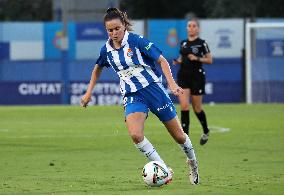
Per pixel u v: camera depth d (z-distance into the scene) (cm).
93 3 10744
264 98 9975
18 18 14400
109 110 8475
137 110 2831
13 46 9800
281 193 2812
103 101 9788
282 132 5678
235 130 5869
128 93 2873
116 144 4884
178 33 9869
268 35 9956
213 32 9981
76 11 10706
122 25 2819
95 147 4697
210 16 14338
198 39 4894
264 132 5678
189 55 4794
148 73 2859
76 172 3491
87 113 8006
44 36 9819
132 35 2842
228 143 4894
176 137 2919
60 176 3347
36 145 4819
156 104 2859
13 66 9800
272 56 9938
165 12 15388
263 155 4184
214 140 5106
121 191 2864
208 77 9938
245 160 3938
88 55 9850
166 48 9875
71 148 4641
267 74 9938
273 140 5072
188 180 3183
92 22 9912
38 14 14500
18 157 4153
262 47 9956
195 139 5209
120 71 2872
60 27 9838
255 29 9950
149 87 2855
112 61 2872
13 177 3325
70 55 9838
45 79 9838
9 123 6719
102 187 2991
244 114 7681
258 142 4941
